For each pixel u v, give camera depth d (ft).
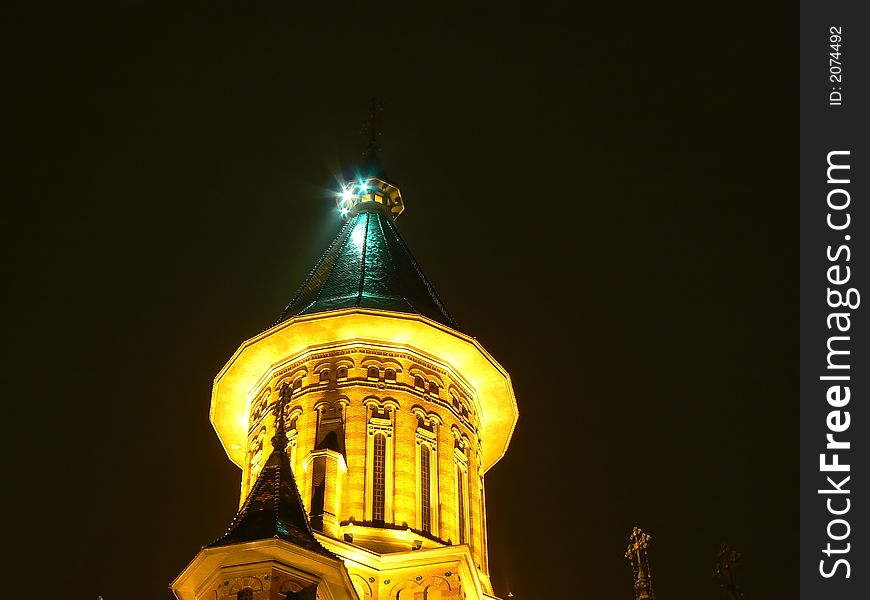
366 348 174.91
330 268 192.13
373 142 223.71
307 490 159.22
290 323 175.22
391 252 197.26
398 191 216.13
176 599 134.72
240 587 130.00
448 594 147.74
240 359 178.19
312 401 169.68
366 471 162.30
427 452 167.94
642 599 136.26
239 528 134.51
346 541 153.48
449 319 185.88
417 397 171.83
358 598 135.95
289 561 131.85
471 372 180.86
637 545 142.00
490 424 185.37
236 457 185.68
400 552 152.97
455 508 164.55
